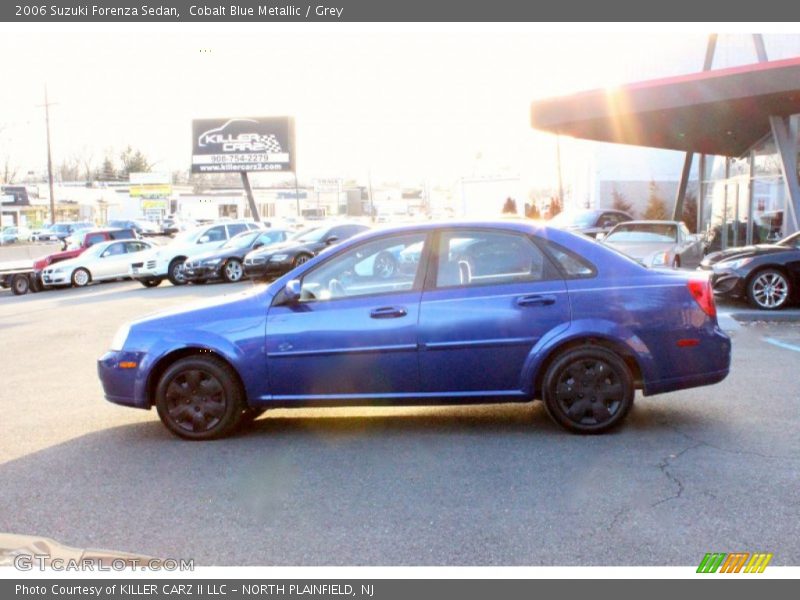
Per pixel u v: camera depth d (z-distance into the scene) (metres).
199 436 6.32
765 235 22.06
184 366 6.29
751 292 13.12
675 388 6.11
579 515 4.61
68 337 13.45
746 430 6.22
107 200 80.81
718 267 13.55
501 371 6.07
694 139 22.50
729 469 5.30
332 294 6.27
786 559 4.04
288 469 5.57
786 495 4.84
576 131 20.84
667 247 16.33
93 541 4.44
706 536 4.30
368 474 5.41
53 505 4.98
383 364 6.11
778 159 21.00
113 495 5.14
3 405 8.00
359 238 6.36
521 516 4.62
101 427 6.92
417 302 6.11
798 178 19.36
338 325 6.12
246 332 6.20
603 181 39.12
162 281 28.59
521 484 5.12
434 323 6.05
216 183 104.69
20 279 26.95
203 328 6.25
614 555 4.12
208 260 24.45
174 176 109.25
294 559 4.18
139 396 6.37
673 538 4.29
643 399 7.29
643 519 4.53
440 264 6.21
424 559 4.14
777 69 15.59
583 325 5.99
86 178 115.00
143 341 6.34
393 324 6.08
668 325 6.02
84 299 21.44
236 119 39.25
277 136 39.03
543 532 4.40
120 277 27.95
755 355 9.45
